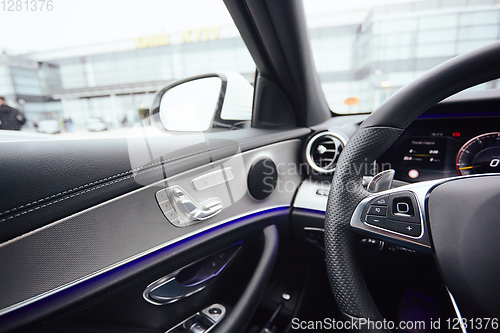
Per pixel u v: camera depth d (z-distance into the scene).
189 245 0.72
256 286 0.88
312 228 1.02
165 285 0.71
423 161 0.96
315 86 1.25
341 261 0.55
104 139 0.62
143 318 0.68
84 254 0.53
